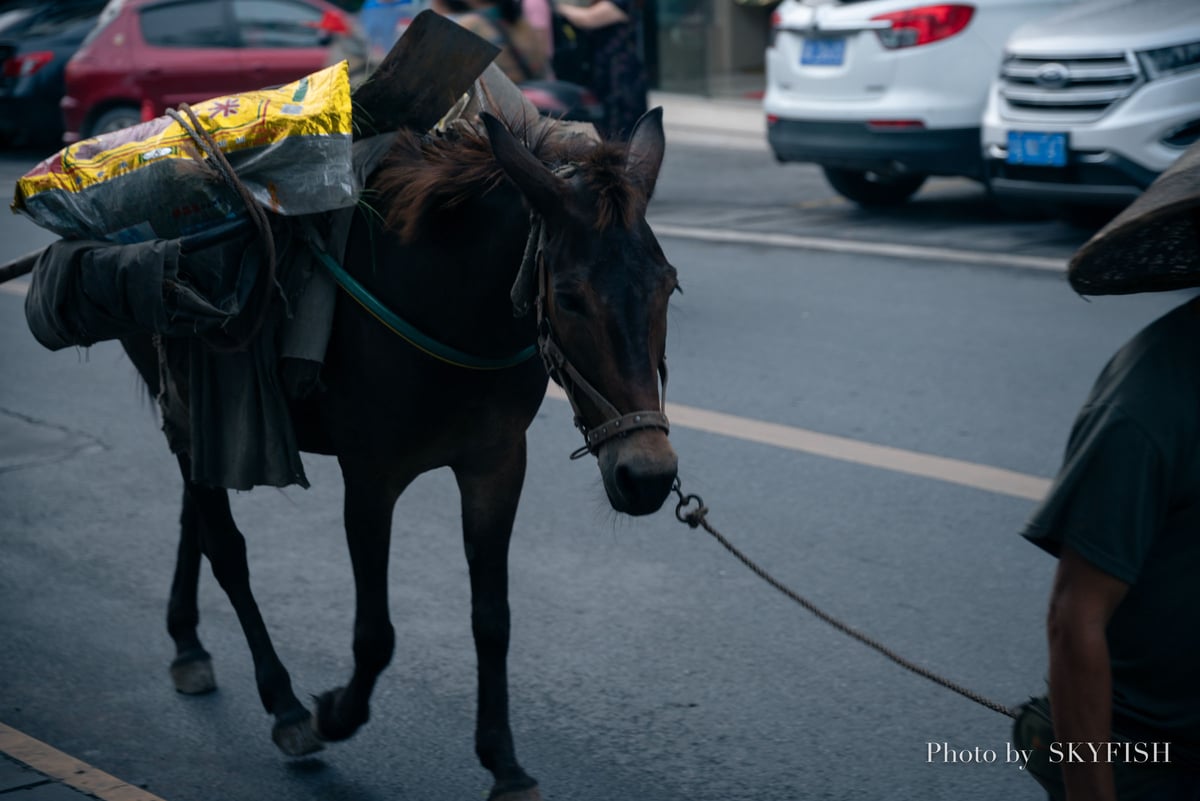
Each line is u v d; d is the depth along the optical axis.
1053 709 2.19
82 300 3.39
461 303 3.26
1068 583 2.15
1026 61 9.71
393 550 5.30
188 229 3.40
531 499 5.76
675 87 18.06
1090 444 2.12
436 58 3.48
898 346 7.71
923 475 5.86
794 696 4.15
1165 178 2.14
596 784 3.71
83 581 5.07
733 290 9.07
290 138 3.32
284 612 4.80
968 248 10.12
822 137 11.05
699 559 5.13
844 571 4.98
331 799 3.69
